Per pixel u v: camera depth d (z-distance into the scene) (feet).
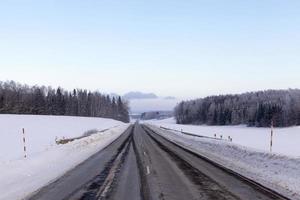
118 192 37.91
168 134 174.50
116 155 77.05
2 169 52.47
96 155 77.05
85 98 607.37
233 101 586.04
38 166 58.08
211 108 606.55
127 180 45.50
